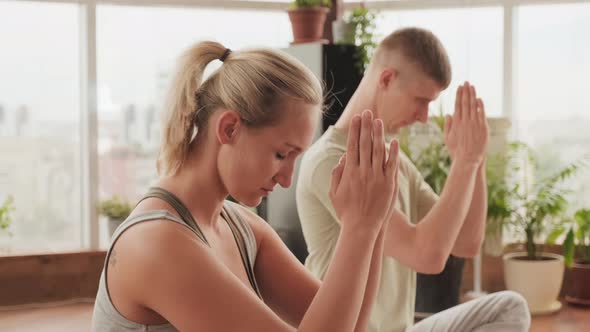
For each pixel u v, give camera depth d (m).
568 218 4.90
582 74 5.16
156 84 5.53
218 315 1.16
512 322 1.98
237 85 1.26
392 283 2.13
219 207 1.36
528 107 5.27
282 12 5.53
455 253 2.38
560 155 5.22
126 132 5.52
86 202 5.46
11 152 5.32
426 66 2.11
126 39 5.46
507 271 4.80
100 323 1.26
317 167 2.07
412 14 5.34
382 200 1.28
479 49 5.27
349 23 4.34
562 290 5.10
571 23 5.16
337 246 1.27
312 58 4.26
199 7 5.43
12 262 5.13
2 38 5.25
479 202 2.33
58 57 5.38
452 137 2.10
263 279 1.53
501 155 4.86
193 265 1.17
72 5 5.38
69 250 5.33
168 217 1.21
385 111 2.18
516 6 5.21
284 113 1.26
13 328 4.59
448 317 2.07
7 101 5.29
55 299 5.23
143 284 1.17
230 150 1.27
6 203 5.12
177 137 1.30
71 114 5.43
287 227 4.27
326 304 1.23
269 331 1.18
